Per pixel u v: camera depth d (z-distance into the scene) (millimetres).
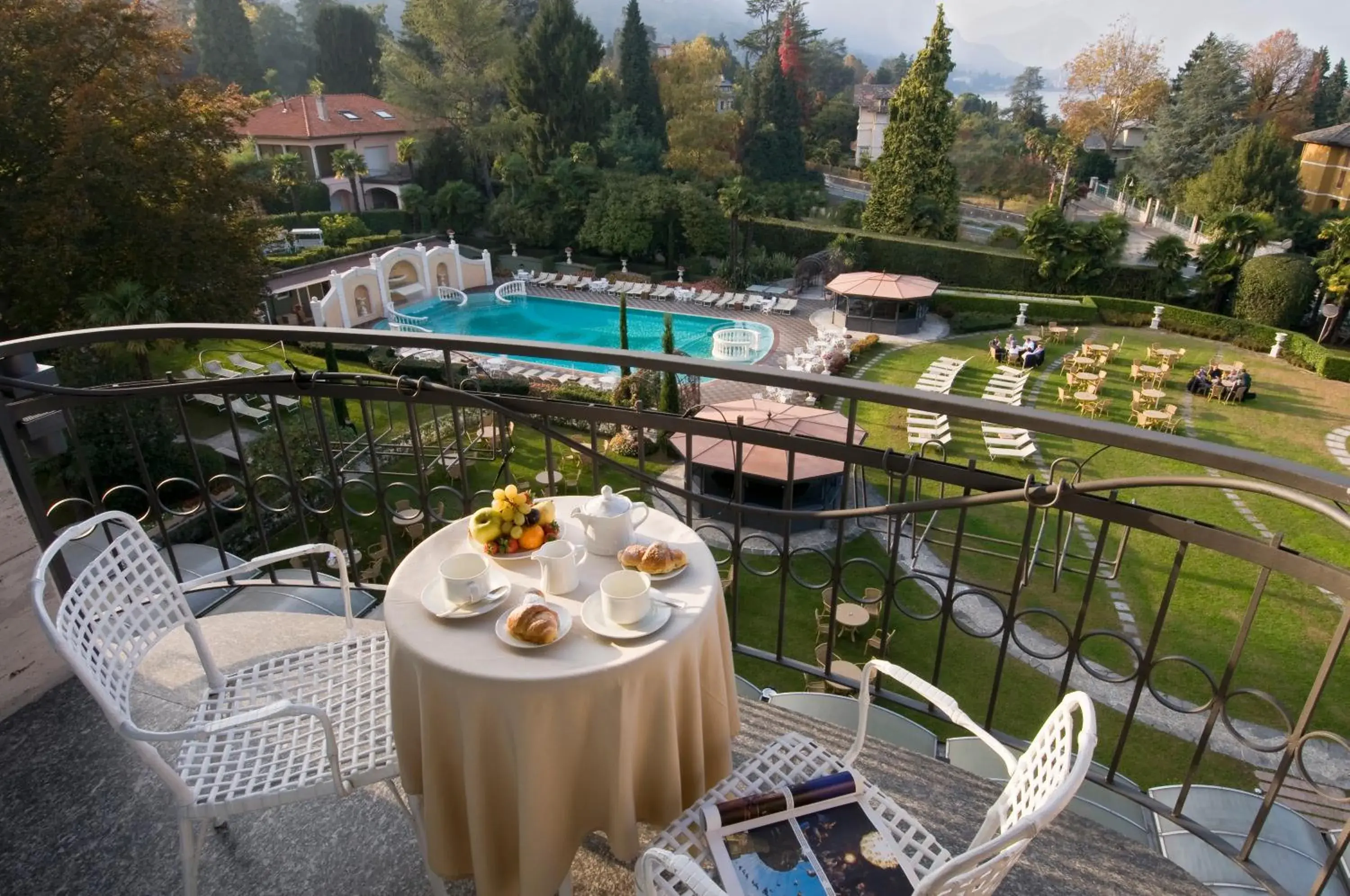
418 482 2639
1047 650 8859
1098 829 2027
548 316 27484
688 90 41375
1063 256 26125
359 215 34344
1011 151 41062
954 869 1042
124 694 1682
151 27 15391
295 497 2824
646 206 31172
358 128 38031
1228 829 3066
